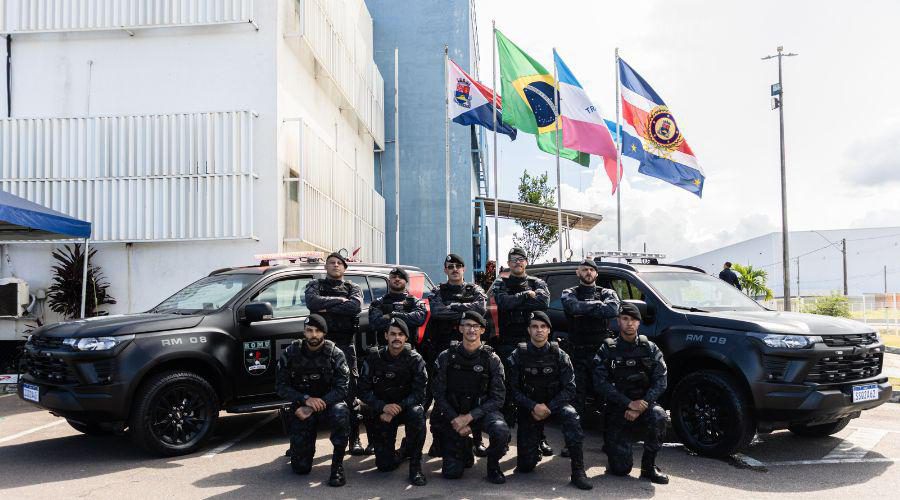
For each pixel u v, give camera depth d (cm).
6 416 793
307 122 1360
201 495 480
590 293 630
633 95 1540
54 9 1181
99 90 1194
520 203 2292
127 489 494
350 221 1647
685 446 614
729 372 586
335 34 1553
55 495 479
